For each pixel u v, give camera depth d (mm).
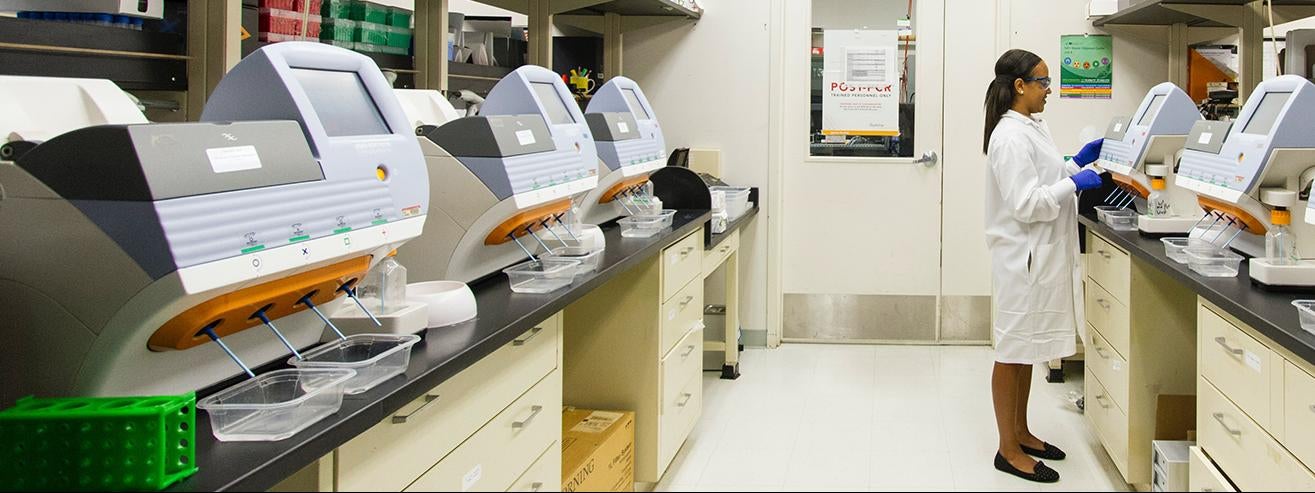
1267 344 2068
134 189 1245
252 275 1354
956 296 5117
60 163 1271
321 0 2650
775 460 3398
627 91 3805
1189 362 3014
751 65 5000
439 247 2281
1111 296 3301
